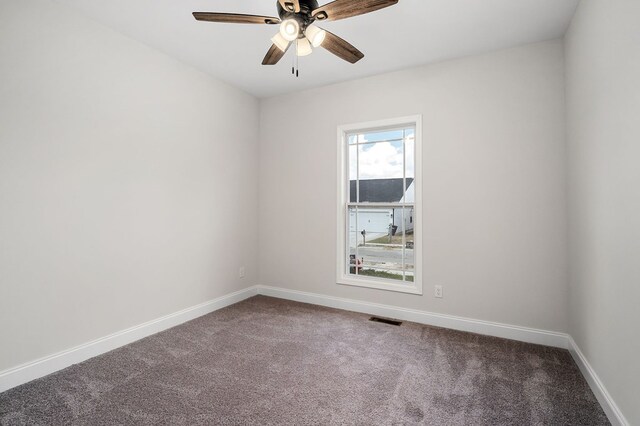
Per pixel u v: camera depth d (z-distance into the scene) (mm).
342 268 3533
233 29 2479
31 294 2020
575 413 1686
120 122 2520
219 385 1959
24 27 1971
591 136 1896
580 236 2133
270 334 2770
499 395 1854
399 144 3312
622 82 1486
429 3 2123
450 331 2852
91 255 2336
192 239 3164
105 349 2408
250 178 3930
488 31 2465
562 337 2498
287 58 2949
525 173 2646
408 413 1692
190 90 3121
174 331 2828
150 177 2758
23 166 1975
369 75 3314
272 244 3982
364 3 1650
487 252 2789
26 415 1667
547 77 2572
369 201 3473
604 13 1684
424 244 3051
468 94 2865
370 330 2869
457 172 2908
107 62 2428
